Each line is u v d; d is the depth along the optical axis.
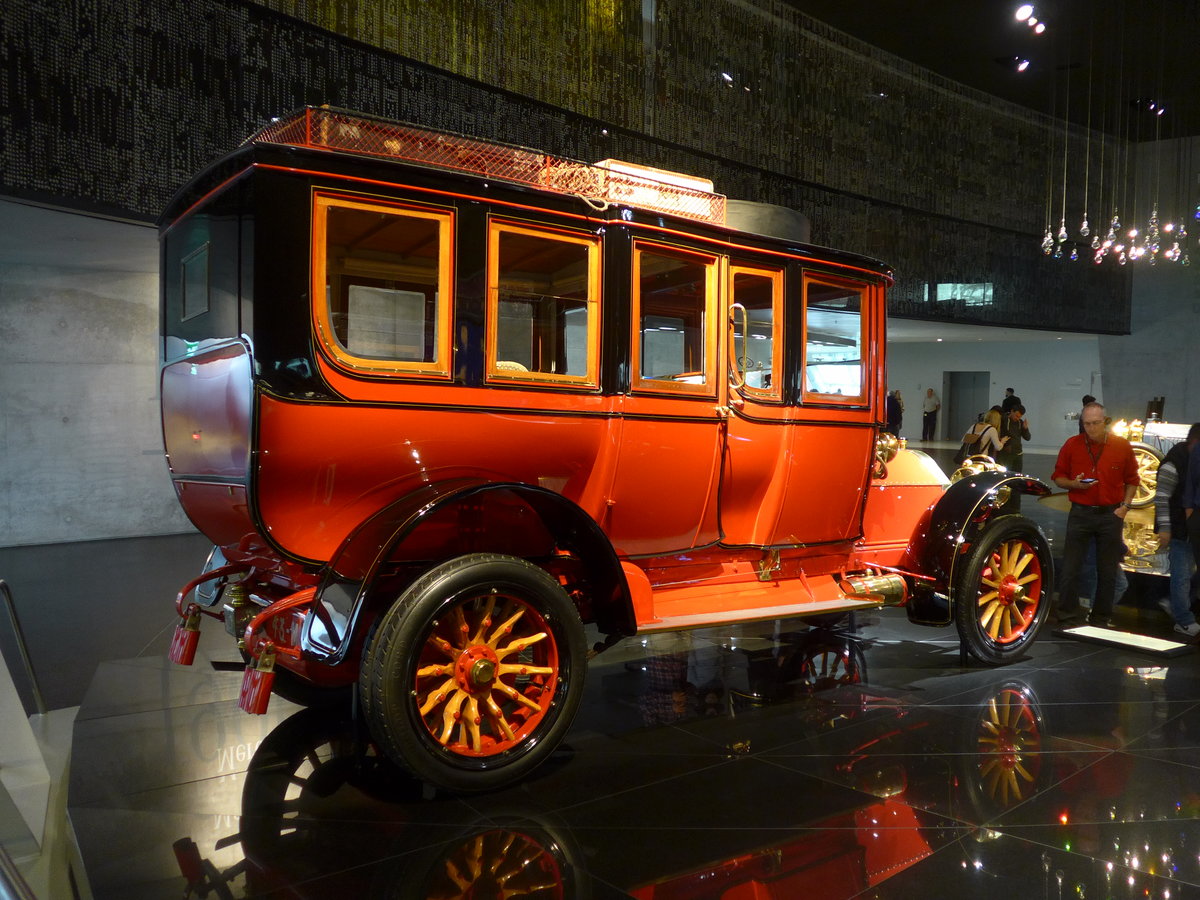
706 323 3.16
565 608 2.64
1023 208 12.68
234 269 2.34
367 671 2.37
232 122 5.37
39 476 7.19
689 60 8.12
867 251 10.28
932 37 9.89
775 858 2.19
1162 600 5.23
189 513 2.89
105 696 3.43
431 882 2.06
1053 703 3.41
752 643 4.35
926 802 2.51
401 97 6.16
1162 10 9.25
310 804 2.49
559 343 2.88
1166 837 2.30
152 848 2.21
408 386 2.49
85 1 4.74
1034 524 4.08
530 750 2.58
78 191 4.78
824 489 3.59
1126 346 16.45
